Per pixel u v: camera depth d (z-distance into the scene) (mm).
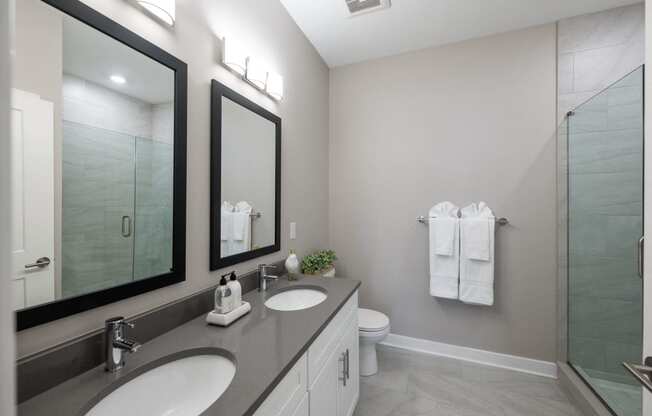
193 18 1211
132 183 973
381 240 2592
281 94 1811
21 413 656
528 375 2090
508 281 2195
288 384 896
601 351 1797
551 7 1930
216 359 932
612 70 1936
